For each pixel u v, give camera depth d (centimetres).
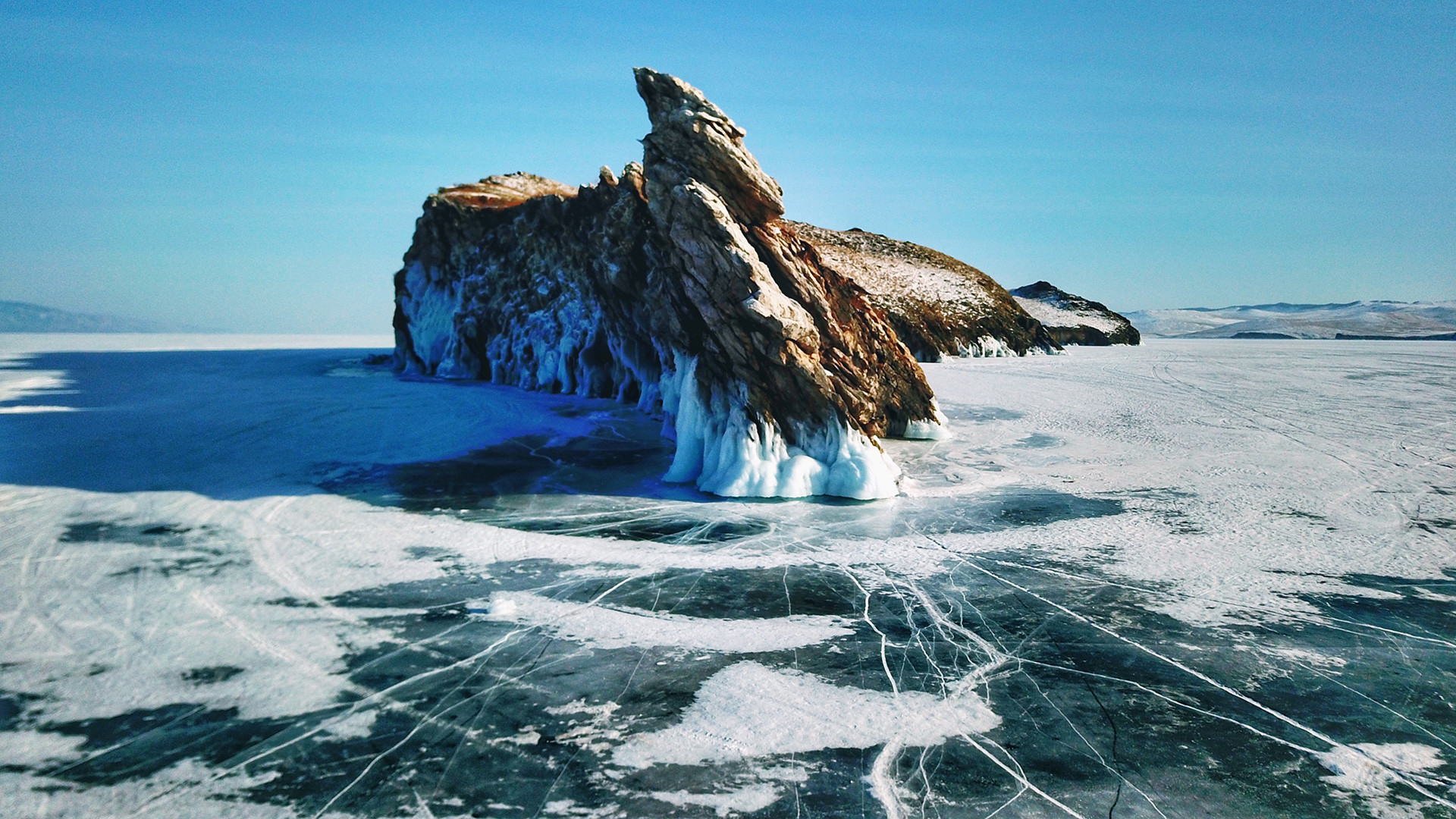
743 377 1762
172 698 802
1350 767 692
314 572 1202
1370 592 1138
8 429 2398
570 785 656
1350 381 4144
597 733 742
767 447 1738
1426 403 3203
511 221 4538
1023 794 648
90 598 1084
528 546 1342
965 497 1712
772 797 640
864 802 635
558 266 4184
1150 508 1612
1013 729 756
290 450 2159
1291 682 859
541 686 838
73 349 6744
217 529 1427
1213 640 971
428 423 2639
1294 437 2441
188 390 3522
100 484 1752
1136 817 617
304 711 779
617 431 2533
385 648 930
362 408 2969
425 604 1075
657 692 827
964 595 1128
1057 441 2380
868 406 1820
